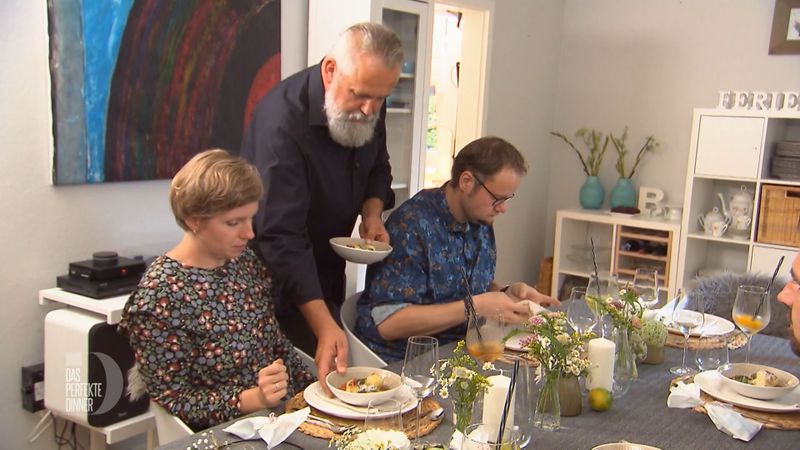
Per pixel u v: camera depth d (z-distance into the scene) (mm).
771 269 3859
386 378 1683
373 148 2402
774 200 3832
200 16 2877
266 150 2105
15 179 2447
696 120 4020
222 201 1626
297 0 3336
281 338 1908
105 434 2467
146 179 2785
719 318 2475
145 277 1661
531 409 1403
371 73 1973
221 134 3027
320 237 2350
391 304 2115
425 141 4008
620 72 4695
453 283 2225
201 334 1669
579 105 4895
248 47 3090
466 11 4234
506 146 2141
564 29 4922
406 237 2160
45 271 2561
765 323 1925
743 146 3891
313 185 2201
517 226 4859
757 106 3922
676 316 2020
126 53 2660
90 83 2572
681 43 4441
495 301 2035
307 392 1630
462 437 1283
